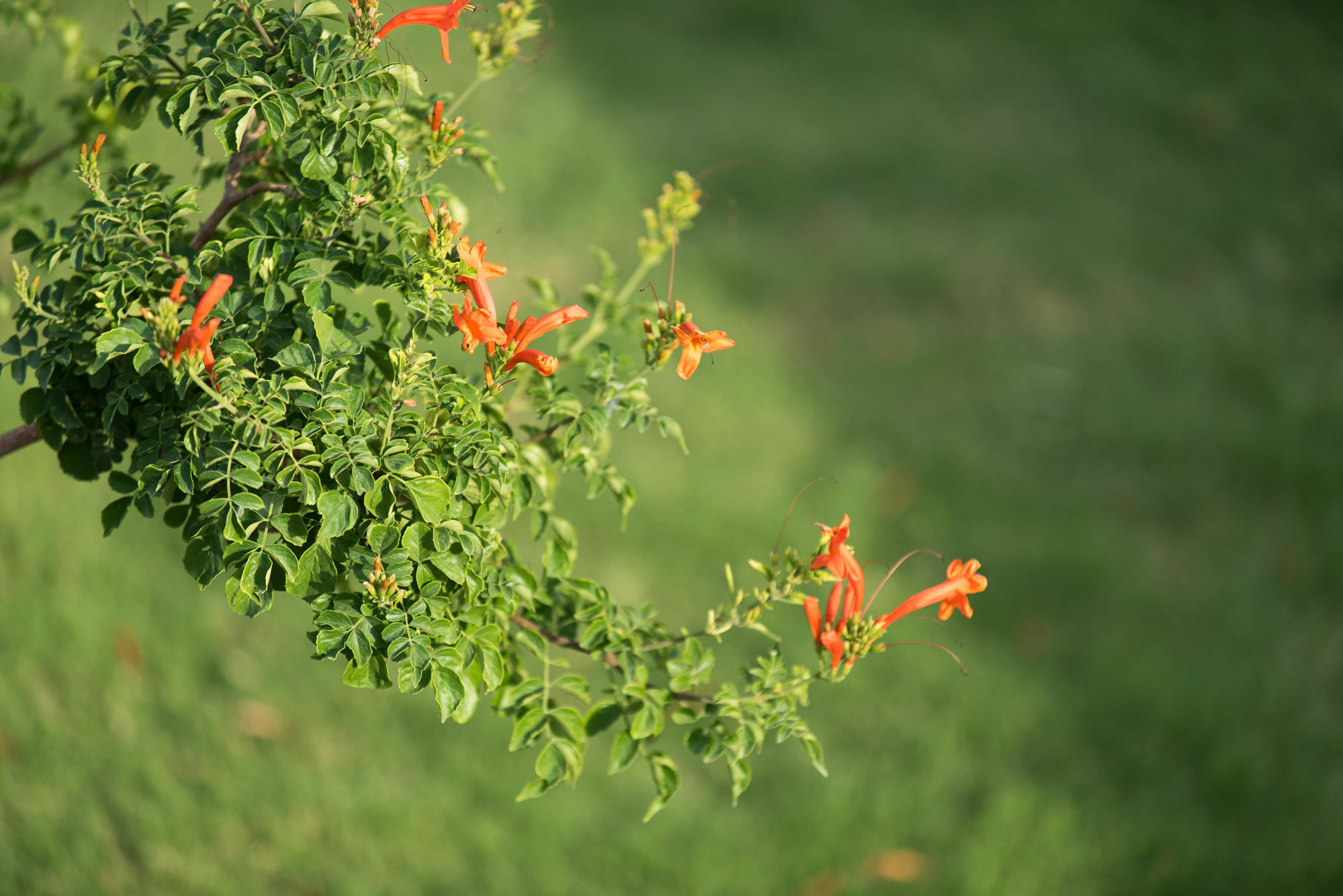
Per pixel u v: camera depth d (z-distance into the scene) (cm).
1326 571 417
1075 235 575
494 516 141
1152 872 321
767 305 503
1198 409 481
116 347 119
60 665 327
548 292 197
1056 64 731
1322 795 343
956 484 433
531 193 521
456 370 140
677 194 192
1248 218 607
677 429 157
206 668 340
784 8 734
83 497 366
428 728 339
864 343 494
